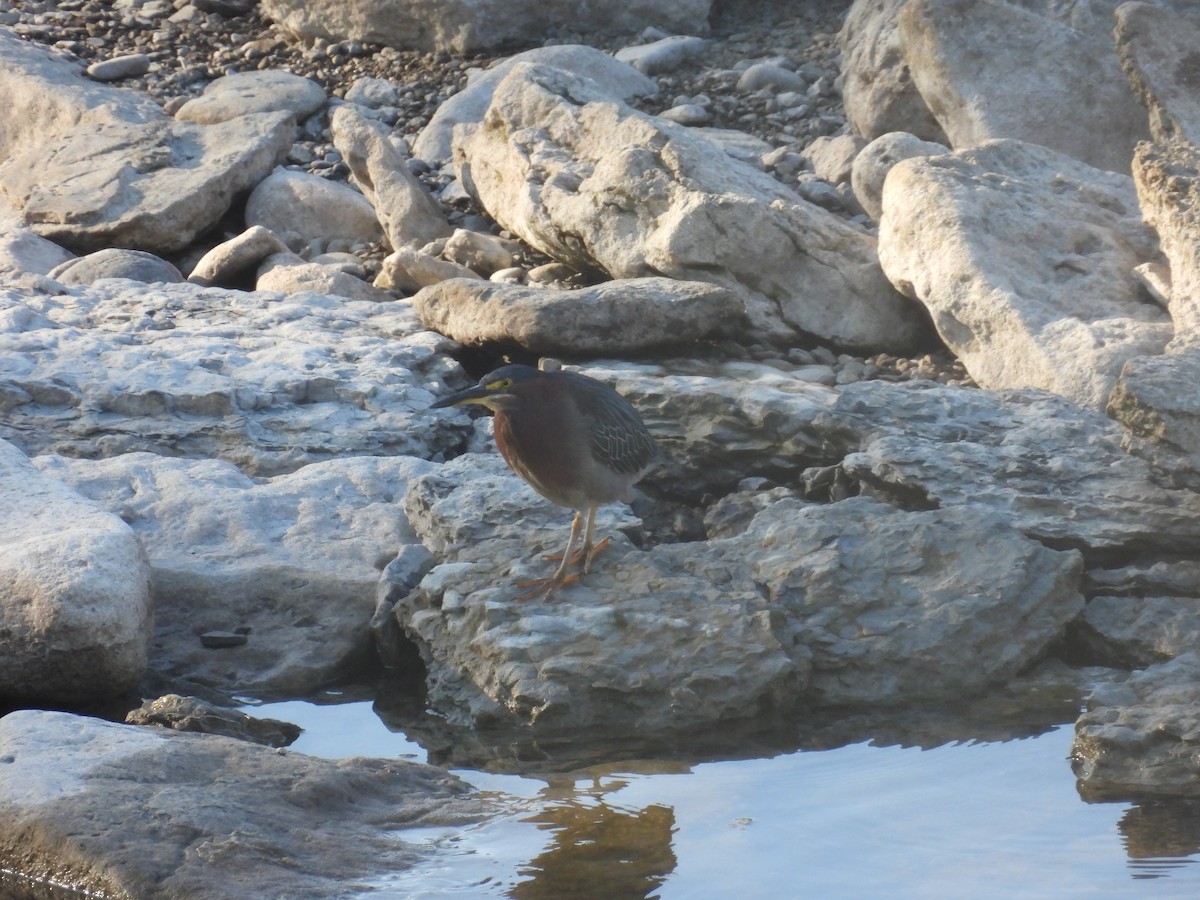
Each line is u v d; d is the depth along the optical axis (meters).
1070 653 10.36
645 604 10.12
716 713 9.47
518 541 11.14
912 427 12.20
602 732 9.50
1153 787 8.31
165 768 8.31
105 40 25.89
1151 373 11.06
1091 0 18.38
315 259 19.22
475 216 19.73
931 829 7.98
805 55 22.30
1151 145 14.58
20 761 8.28
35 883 7.55
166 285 17.59
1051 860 7.55
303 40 25.36
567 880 7.46
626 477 10.69
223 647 10.71
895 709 9.68
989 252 14.10
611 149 17.28
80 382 14.04
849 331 15.41
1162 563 10.73
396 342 15.44
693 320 14.60
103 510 10.78
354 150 19.75
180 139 21.50
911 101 18.84
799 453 12.58
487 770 9.04
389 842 7.87
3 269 18.44
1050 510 11.12
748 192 16.59
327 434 13.58
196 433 13.48
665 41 22.95
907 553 10.54
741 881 7.44
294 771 8.40
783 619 10.09
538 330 14.42
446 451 13.95
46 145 21.67
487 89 21.86
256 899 7.21
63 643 9.64
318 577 11.12
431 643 10.38
